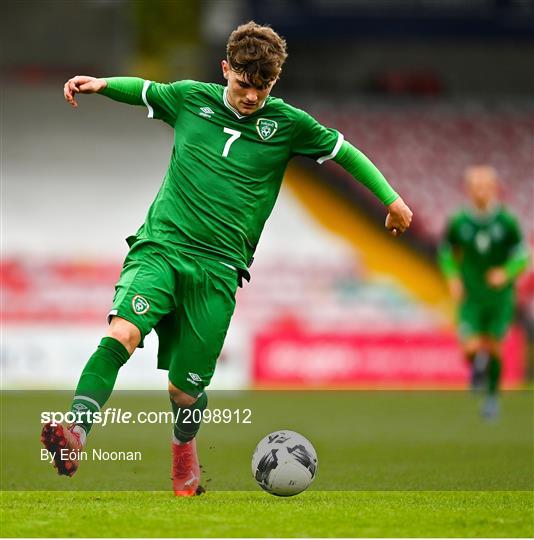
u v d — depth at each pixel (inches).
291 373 2810.0
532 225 3595.0
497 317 2003.0
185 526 689.6
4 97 3998.5
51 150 3855.8
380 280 3395.7
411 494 912.3
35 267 3107.8
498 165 3769.7
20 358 2721.5
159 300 822.5
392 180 3703.3
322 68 3944.4
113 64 4180.6
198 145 852.6
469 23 3299.7
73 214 3644.2
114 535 655.8
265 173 861.2
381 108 3900.1
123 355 809.5
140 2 4296.3
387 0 3299.7
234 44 816.9
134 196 3745.1
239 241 853.8
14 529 676.1
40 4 4099.4
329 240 3521.2
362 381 2832.2
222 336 852.6
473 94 3941.9
